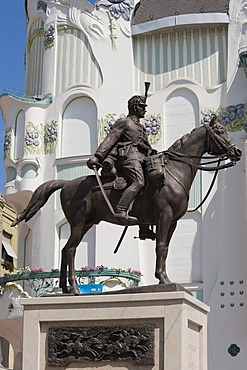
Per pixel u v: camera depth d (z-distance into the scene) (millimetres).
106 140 16016
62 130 34625
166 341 14508
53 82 35219
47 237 33531
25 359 15266
